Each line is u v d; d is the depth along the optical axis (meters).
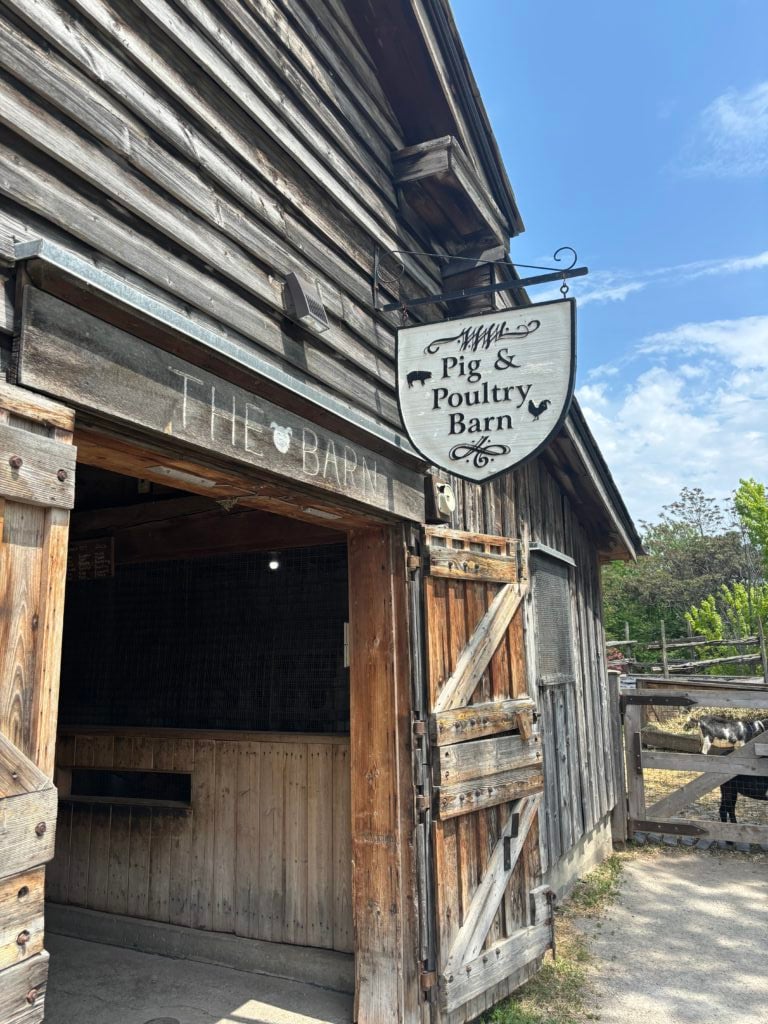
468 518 5.09
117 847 5.00
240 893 4.58
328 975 4.23
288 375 3.24
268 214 3.34
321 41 3.90
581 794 6.73
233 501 3.40
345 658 4.34
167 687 5.08
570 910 5.84
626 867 7.08
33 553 1.97
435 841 3.89
